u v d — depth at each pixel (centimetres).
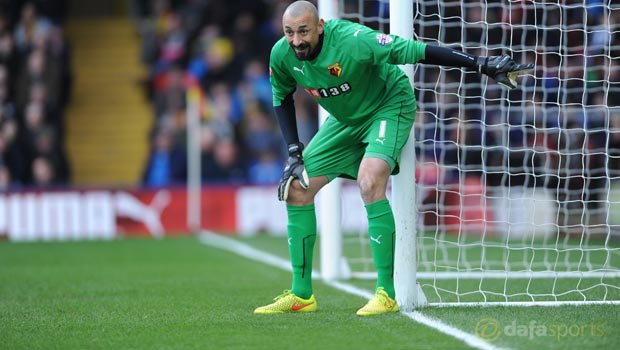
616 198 4444
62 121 6216
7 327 2052
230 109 6103
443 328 1912
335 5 3138
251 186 5550
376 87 2142
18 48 6062
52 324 2086
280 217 5541
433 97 4322
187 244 4781
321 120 2972
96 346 1800
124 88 7100
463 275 3020
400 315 2105
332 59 2056
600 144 4259
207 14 6569
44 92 5944
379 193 2119
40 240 5238
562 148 4359
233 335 1884
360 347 1728
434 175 4850
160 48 6619
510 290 2667
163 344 1803
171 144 5797
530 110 4209
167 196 5506
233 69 6316
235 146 6072
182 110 6069
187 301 2483
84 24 7338
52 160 5709
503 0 3067
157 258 4009
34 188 5369
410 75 2236
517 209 4816
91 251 4428
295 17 2009
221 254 4184
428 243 4450
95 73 7150
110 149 6862
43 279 3180
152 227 5488
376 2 3803
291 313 2189
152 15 7262
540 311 2152
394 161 2131
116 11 7538
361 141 2212
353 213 5409
